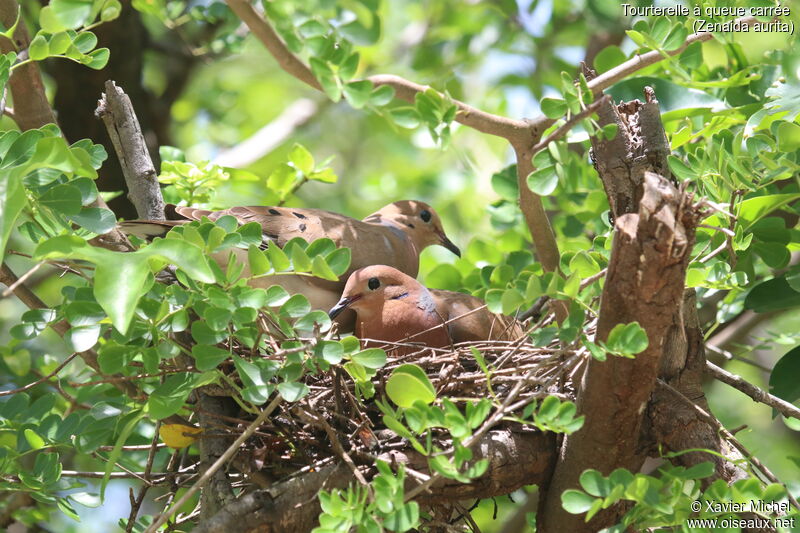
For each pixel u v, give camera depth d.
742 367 15.62
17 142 5.89
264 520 6.37
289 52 6.72
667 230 5.50
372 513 5.72
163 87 14.60
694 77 10.23
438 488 6.74
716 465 6.62
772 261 8.06
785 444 15.16
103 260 5.21
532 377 6.18
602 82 7.82
